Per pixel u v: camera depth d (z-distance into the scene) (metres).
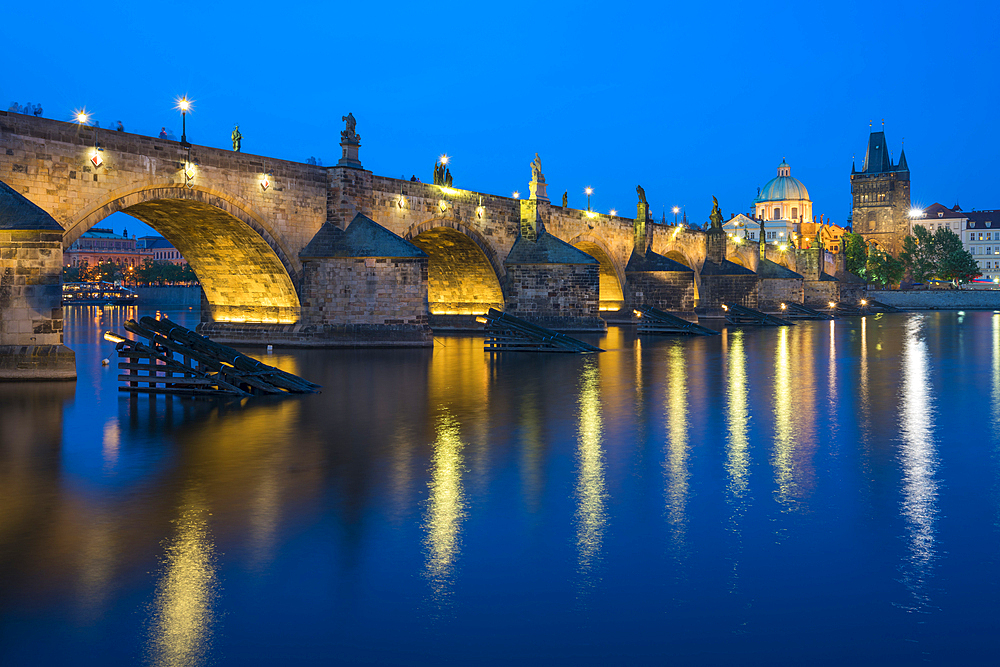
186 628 8.54
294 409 24.48
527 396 27.88
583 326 70.19
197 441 19.16
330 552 10.97
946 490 14.42
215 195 44.41
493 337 49.50
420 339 51.97
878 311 140.00
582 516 12.74
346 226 52.03
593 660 7.79
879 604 9.12
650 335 68.38
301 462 16.84
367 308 51.19
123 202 39.53
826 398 27.31
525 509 13.16
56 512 13.00
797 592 9.49
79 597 9.37
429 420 22.48
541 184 74.56
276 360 42.12
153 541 11.46
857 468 16.27
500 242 70.50
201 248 51.38
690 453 17.84
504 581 9.87
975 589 9.57
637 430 20.89
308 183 51.03
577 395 28.22
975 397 27.44
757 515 12.79
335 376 34.41
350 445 18.75
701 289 108.56
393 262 51.19
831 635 8.34
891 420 22.50
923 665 7.69
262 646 8.12
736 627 8.53
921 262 193.38
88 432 20.27
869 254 196.38
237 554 10.88
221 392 27.34
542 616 8.82
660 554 10.87
